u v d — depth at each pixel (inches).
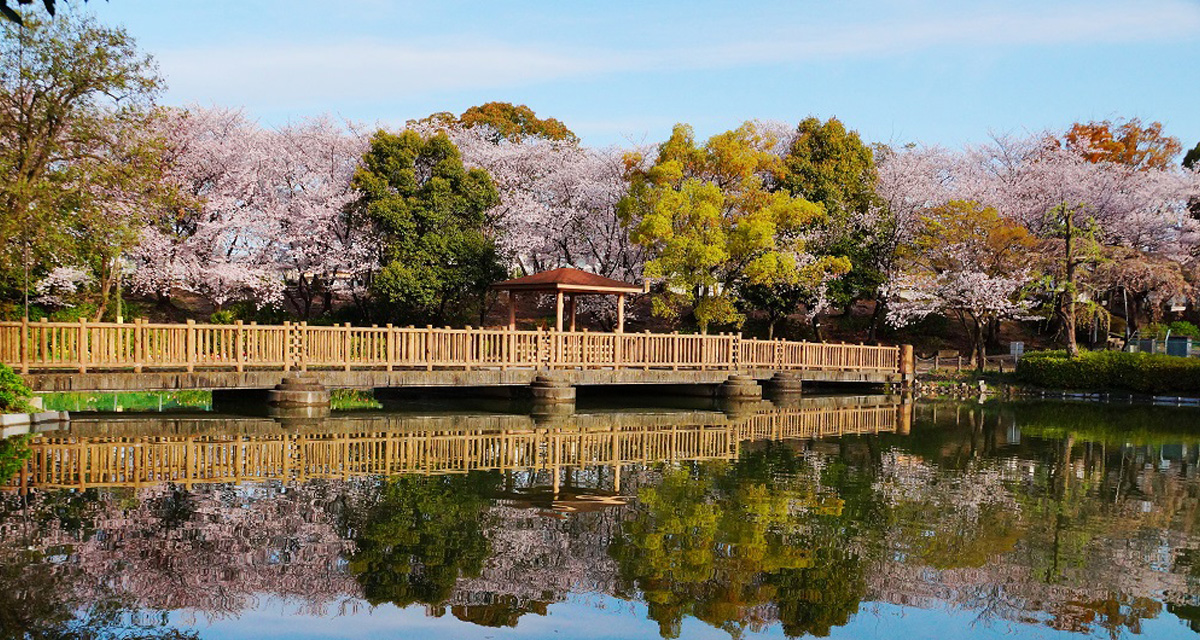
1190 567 323.0
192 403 752.3
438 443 585.3
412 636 245.3
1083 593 292.7
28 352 615.2
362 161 1296.8
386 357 752.3
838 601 280.5
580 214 1376.7
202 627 245.6
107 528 339.0
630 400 929.5
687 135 1165.7
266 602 267.7
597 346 871.1
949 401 1038.4
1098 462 565.6
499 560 316.8
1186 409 989.2
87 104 679.1
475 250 1189.7
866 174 1425.9
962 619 266.5
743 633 253.0
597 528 362.9
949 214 1246.3
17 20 191.6
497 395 870.4
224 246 1238.9
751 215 1103.6
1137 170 1501.0
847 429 722.2
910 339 1504.7
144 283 1119.0
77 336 633.6
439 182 1202.0
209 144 1187.9
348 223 1253.7
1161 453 613.6
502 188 1409.9
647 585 293.3
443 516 377.4
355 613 261.6
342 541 334.0
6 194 644.1
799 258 1234.6
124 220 737.0
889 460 556.1
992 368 1304.1
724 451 581.0
